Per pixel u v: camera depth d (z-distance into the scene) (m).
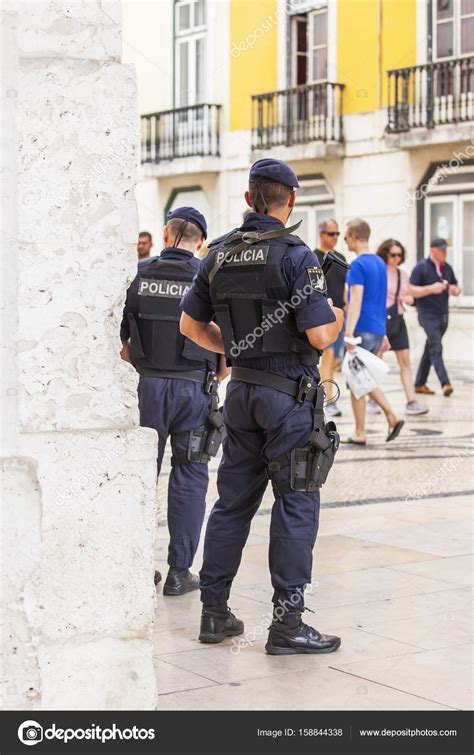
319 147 24.61
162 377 5.71
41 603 3.42
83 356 3.50
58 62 3.42
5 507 3.37
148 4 28.25
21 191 3.40
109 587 3.50
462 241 22.89
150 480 3.54
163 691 4.19
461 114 22.66
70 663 3.46
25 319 3.42
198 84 27.33
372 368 10.55
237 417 4.81
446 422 12.75
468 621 5.13
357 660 4.59
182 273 5.74
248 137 26.39
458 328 22.52
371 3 23.91
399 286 13.36
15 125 3.39
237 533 4.89
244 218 4.86
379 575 5.97
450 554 6.48
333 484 8.88
